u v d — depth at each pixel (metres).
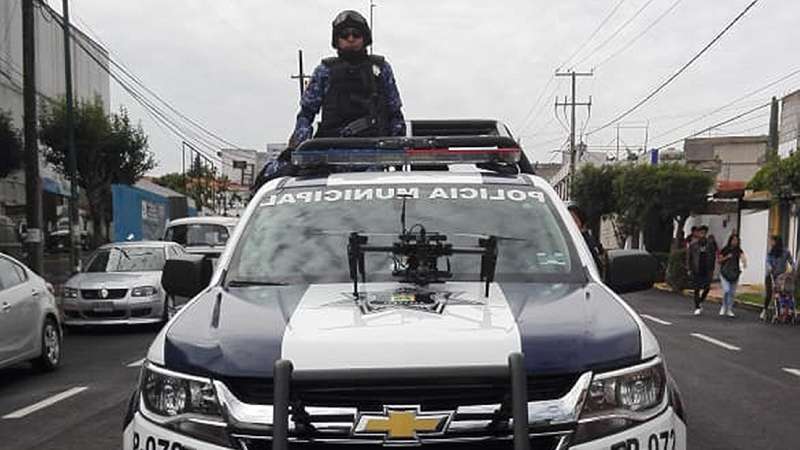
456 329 2.93
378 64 5.93
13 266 9.72
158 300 13.82
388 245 3.95
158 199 32.81
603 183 41.38
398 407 2.68
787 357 10.95
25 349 9.37
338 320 3.06
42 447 6.49
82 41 34.44
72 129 21.25
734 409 7.66
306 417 2.68
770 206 23.22
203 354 2.95
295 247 4.04
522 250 3.99
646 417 2.91
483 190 4.45
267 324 3.08
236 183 71.75
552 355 2.84
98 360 10.98
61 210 32.00
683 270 25.22
